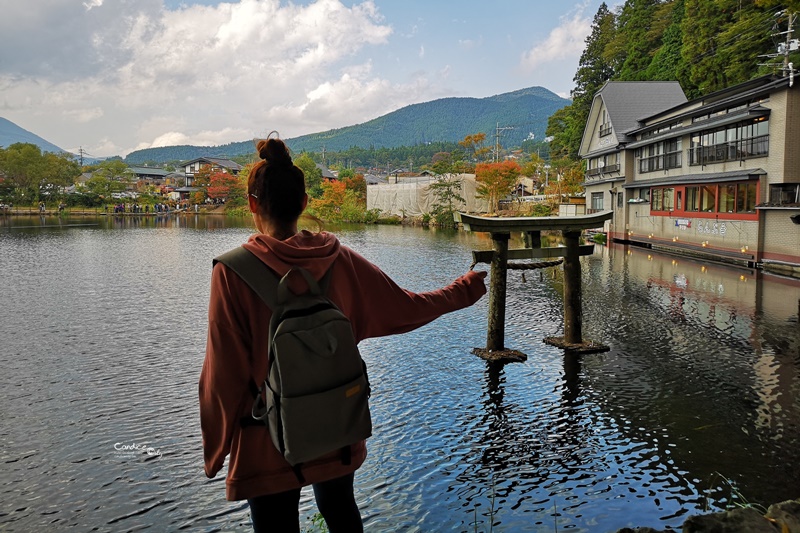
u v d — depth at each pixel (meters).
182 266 22.06
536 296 14.98
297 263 1.54
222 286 1.48
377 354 9.62
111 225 52.69
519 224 9.06
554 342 10.05
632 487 5.16
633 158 31.09
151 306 14.09
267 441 1.53
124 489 5.27
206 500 5.09
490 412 7.01
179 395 7.73
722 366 8.71
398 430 6.51
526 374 8.45
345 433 1.46
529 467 5.58
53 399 7.56
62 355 9.70
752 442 6.04
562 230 9.80
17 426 6.66
